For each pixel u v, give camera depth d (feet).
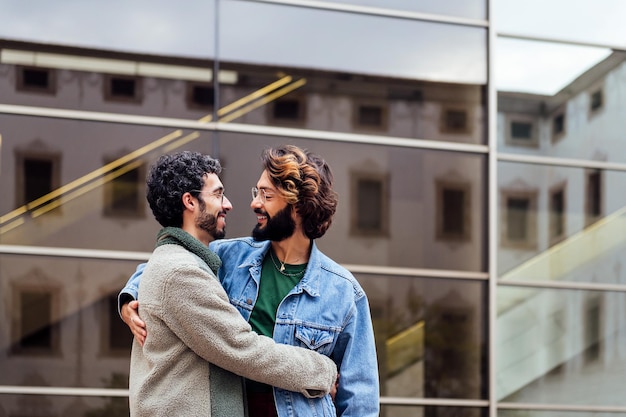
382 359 24.08
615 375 25.35
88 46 23.03
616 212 25.91
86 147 22.76
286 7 24.41
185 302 8.48
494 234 24.97
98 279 22.59
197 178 8.99
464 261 24.84
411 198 24.63
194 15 23.73
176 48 23.52
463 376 24.52
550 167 25.63
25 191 22.40
